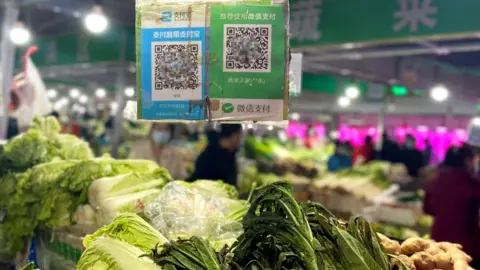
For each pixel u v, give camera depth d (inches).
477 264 174.9
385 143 403.5
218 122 68.5
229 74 68.2
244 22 68.1
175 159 215.8
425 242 91.5
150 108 69.6
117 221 71.1
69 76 421.4
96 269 59.8
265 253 58.3
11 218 109.2
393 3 199.9
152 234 69.1
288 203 59.7
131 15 300.2
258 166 306.3
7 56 186.9
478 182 189.5
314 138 625.0
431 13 189.9
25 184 107.6
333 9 216.1
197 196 88.7
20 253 112.3
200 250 58.8
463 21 182.2
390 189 257.8
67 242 92.0
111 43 304.8
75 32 327.9
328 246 61.3
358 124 629.0
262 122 69.5
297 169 320.5
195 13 68.4
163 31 69.1
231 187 105.3
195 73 68.5
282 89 68.1
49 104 178.4
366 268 59.8
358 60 309.3
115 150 314.7
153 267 58.6
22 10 318.7
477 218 188.7
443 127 551.8
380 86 466.3
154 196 95.7
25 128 170.1
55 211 96.6
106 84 472.1
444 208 190.5
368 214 226.8
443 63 368.5
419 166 386.0
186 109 69.0
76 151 141.7
